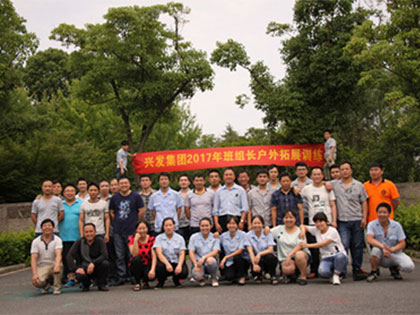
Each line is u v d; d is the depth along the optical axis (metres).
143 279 8.26
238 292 7.17
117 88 24.00
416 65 14.23
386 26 15.38
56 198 9.41
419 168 18.94
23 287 8.98
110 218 9.41
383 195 8.45
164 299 6.80
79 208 9.51
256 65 19.14
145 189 9.95
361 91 19.30
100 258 8.02
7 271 11.97
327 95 18.75
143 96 22.75
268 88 19.19
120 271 8.91
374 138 25.52
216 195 9.45
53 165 19.67
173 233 8.30
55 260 8.08
